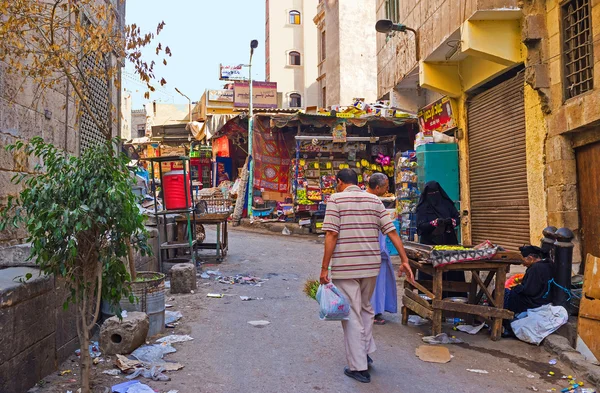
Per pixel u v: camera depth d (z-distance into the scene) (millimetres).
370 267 4125
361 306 4234
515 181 9008
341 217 4180
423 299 5500
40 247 3307
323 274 4078
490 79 9758
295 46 36750
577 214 7305
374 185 4672
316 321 5805
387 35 14547
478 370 4328
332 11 24484
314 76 36656
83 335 3557
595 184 6969
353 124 16047
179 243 8930
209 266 9570
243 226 18094
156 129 27188
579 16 7086
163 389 3781
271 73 36469
